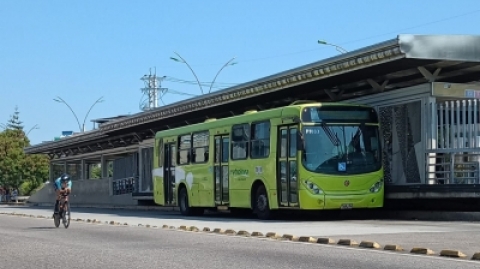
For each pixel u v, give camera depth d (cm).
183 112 3519
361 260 1086
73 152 6369
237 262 1122
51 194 6656
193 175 2766
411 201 2338
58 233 1909
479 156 2061
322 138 2080
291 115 2112
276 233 1639
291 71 2544
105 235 1781
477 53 2075
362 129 2133
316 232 1655
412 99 2211
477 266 985
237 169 2420
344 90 2777
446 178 2111
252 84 2831
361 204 2094
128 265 1130
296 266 1048
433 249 1209
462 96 2183
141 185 4369
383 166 2205
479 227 1716
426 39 2027
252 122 2336
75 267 1130
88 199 5706
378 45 2075
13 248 1484
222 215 2878
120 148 5281
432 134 2136
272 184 2198
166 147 3073
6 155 8550
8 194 8112
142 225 2200
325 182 2055
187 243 1477
